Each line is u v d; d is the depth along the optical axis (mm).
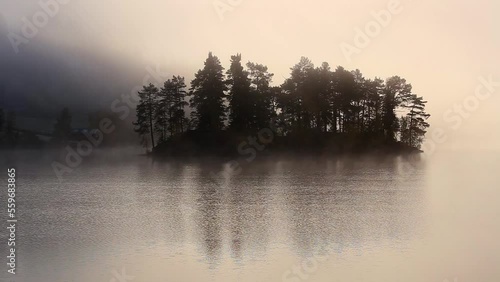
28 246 33562
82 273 27984
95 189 63969
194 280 26312
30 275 27359
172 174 82750
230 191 60594
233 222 41062
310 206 48875
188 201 52906
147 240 35000
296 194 57500
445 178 74688
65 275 27547
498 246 32312
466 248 31797
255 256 30719
